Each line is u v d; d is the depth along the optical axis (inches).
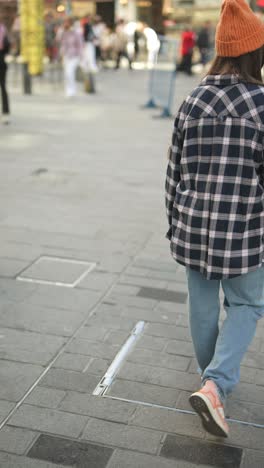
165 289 172.2
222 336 108.7
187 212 103.2
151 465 103.3
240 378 129.4
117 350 139.6
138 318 155.0
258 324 153.6
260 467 103.4
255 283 106.2
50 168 304.5
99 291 169.6
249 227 101.0
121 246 203.2
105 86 684.7
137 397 122.2
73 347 140.4
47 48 927.7
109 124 436.5
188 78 811.4
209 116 100.0
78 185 275.1
